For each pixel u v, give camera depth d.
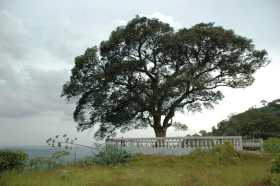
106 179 12.95
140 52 30.47
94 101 30.16
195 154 21.31
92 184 11.93
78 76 30.22
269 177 12.39
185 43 28.66
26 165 17.08
